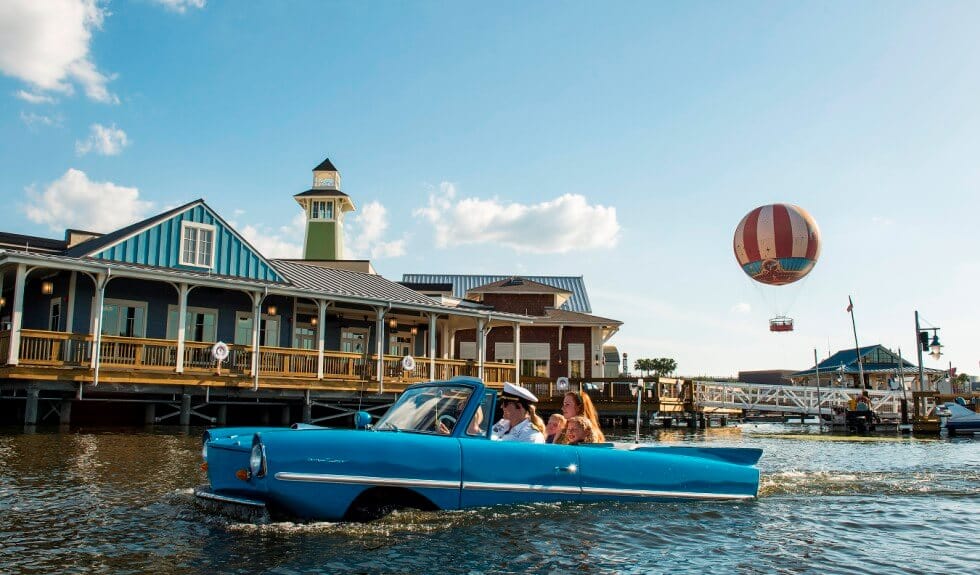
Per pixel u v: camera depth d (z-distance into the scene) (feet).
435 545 18.08
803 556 18.63
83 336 64.08
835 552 19.15
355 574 15.75
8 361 59.93
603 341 145.89
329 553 17.15
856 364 204.64
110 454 38.42
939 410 96.78
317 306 91.76
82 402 70.38
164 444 45.32
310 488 18.85
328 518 19.31
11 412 70.74
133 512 21.68
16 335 60.64
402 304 85.97
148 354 68.44
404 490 20.02
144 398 71.31
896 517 24.43
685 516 22.98
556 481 22.44
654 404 103.04
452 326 109.81
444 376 90.84
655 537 19.97
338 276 98.68
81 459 35.70
